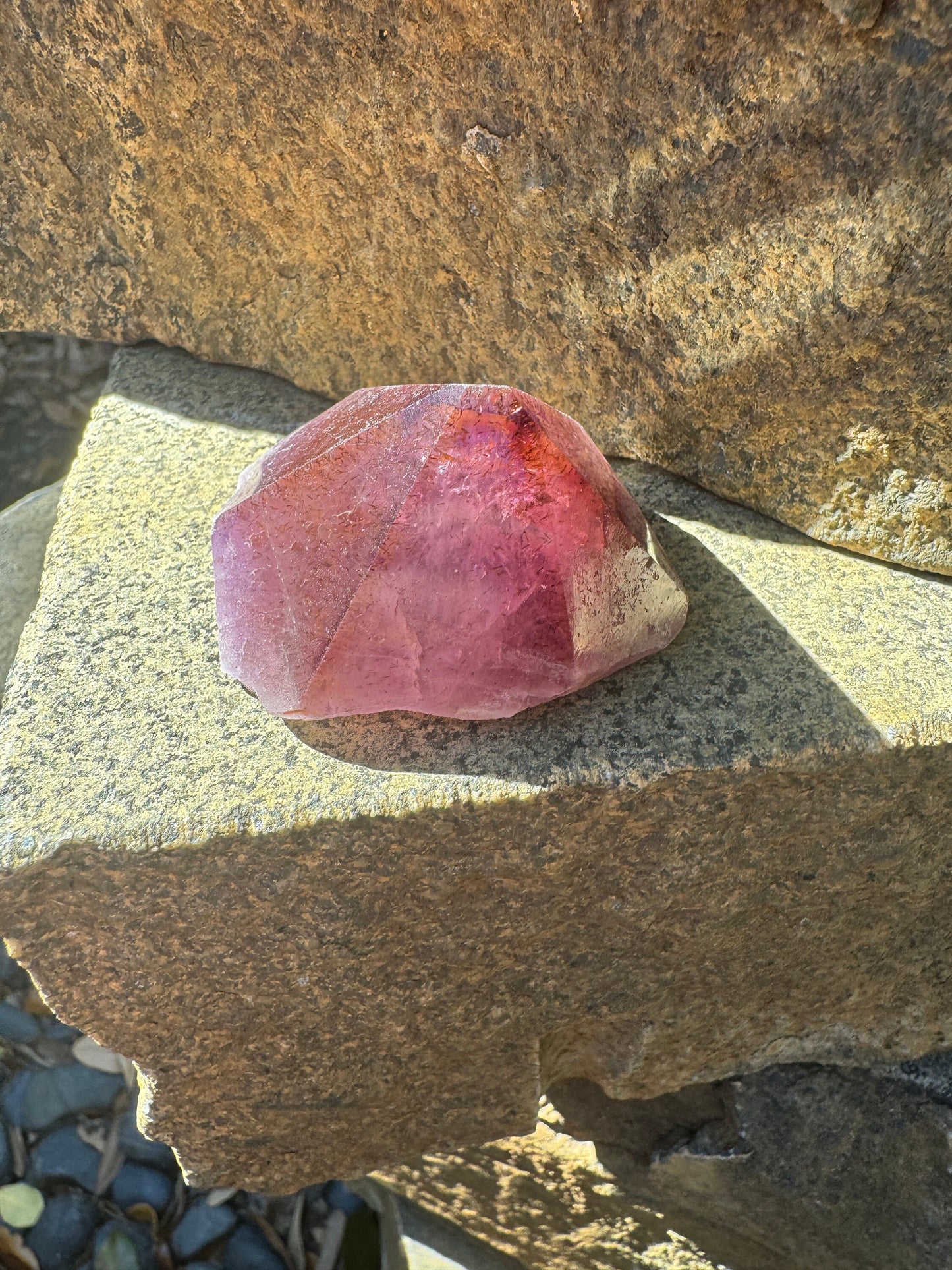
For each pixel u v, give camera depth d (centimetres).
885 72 12
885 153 12
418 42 14
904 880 15
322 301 18
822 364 14
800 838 14
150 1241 22
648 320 15
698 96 13
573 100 14
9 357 26
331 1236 22
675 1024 16
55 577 15
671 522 16
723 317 14
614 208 14
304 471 13
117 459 17
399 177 16
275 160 16
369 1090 15
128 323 19
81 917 12
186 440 17
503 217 15
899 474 14
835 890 14
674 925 14
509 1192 20
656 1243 20
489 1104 16
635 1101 19
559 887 13
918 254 13
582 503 13
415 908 13
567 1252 21
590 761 13
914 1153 17
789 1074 18
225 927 13
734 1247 19
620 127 14
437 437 12
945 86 11
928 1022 17
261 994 14
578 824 13
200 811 12
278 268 18
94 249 19
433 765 13
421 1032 15
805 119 12
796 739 13
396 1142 17
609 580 13
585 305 15
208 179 17
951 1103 17
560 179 14
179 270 18
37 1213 21
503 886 13
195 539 15
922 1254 18
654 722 13
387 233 16
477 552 12
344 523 12
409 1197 21
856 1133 17
